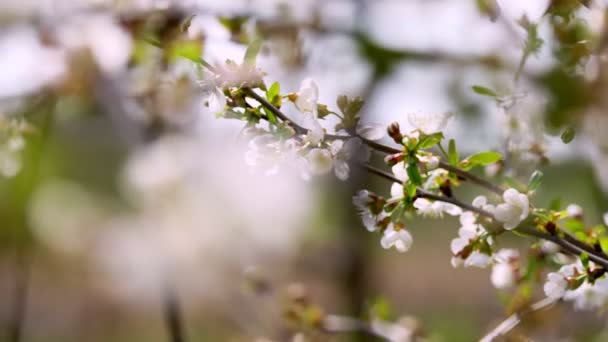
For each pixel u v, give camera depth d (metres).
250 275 2.08
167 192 2.27
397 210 1.31
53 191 5.14
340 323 1.83
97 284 5.85
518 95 1.44
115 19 1.71
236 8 1.55
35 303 6.09
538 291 1.64
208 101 1.29
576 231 1.39
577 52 1.39
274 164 1.30
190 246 2.32
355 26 2.22
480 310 3.45
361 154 1.31
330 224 3.69
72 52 2.03
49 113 2.11
